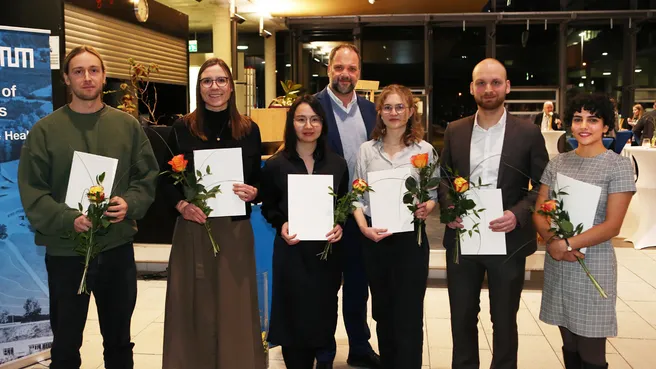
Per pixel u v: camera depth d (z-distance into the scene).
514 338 2.42
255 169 2.48
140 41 5.92
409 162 2.44
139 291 4.51
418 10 10.32
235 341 2.39
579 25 10.69
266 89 11.70
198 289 2.38
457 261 2.42
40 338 3.05
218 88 2.31
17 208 2.92
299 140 2.48
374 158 2.49
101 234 2.23
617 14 10.16
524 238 2.38
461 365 2.49
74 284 2.32
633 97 10.64
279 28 11.24
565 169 2.29
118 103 5.17
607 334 2.23
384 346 2.55
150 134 4.27
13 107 2.86
